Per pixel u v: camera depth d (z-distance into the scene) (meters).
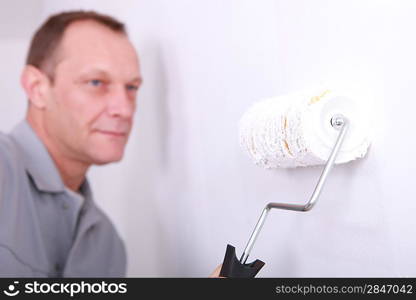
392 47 0.35
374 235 0.38
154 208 0.86
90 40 0.75
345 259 0.42
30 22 1.47
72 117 0.75
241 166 0.58
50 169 0.77
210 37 0.63
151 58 0.84
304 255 0.47
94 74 0.74
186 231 0.74
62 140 0.78
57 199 0.79
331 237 0.43
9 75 1.49
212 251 0.66
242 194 0.58
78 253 0.80
